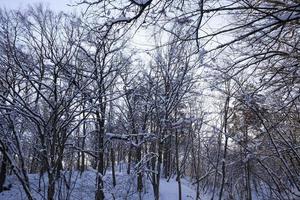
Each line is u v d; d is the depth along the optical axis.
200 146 30.78
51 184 9.25
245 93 5.25
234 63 3.98
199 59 3.74
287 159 7.52
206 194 29.20
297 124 6.31
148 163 20.05
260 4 3.58
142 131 20.84
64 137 10.59
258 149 8.04
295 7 3.09
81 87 12.35
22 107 10.39
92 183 15.85
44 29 14.14
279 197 6.71
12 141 8.72
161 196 24.70
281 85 5.02
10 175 25.50
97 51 12.84
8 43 12.21
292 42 4.34
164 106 20.94
